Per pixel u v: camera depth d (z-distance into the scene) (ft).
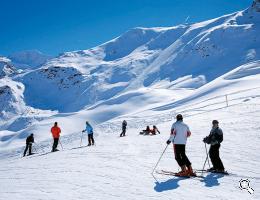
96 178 39.04
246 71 325.01
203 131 71.82
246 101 124.36
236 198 30.48
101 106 492.95
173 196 31.32
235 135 60.95
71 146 118.01
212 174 38.70
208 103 177.78
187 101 276.00
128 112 440.86
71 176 41.11
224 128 69.51
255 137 57.31
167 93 495.41
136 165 44.73
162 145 61.05
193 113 140.05
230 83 279.90
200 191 32.65
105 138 117.60
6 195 34.60
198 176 37.70
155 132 92.43
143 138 75.72
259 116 80.38
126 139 77.71
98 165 46.57
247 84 257.75
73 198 31.76
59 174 43.16
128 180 37.37
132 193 32.60
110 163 47.29
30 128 359.66
